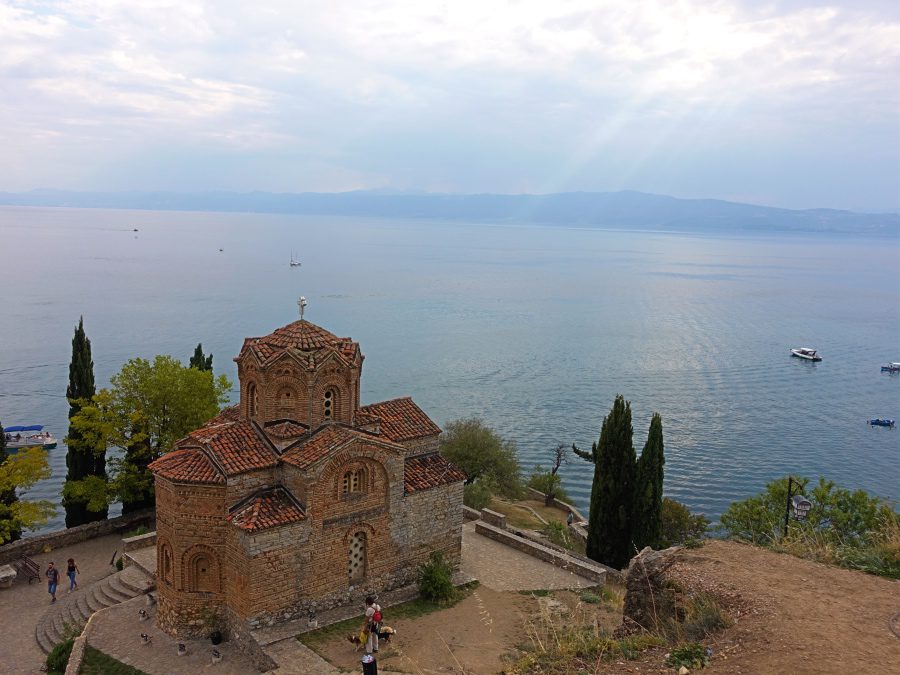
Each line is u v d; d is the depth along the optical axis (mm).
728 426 113000
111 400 51906
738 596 18891
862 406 127312
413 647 31266
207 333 164875
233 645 33094
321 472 33844
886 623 16891
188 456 34281
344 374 37250
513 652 30078
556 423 113188
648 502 47844
